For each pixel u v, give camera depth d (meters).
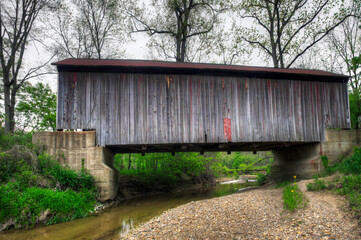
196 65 15.96
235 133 14.77
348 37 23.53
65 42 23.64
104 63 14.27
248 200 11.47
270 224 7.34
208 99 14.77
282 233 6.38
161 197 17.20
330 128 16.00
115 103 13.84
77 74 13.79
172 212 10.28
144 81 14.30
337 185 10.26
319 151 15.69
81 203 10.83
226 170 32.50
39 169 11.52
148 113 14.04
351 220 6.65
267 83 15.66
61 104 13.39
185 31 26.03
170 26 26.19
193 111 14.50
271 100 15.52
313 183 11.64
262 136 15.05
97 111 13.62
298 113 15.73
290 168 18.64
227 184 26.55
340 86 16.61
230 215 8.90
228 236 6.64
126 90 14.05
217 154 28.34
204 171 25.95
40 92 21.27
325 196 9.49
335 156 15.63
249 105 15.21
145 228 8.12
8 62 18.19
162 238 6.90
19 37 19.92
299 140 15.48
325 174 14.06
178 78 14.66
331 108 16.23
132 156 27.56
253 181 28.34
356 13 21.77
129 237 7.32
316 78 16.23
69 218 9.85
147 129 13.89
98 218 10.30
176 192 20.41
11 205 8.64
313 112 15.95
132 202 14.89
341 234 5.86
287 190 10.95
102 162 12.86
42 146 12.59
